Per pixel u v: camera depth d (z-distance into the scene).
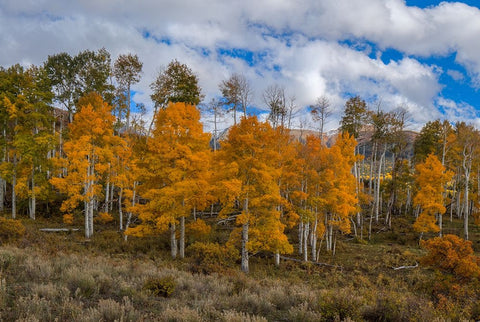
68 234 21.52
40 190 25.02
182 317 5.73
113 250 17.58
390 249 25.03
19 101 24.28
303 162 20.39
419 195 27.84
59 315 5.26
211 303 7.20
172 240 17.20
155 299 7.54
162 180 17.86
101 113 22.08
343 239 29.50
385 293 9.12
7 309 5.33
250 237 17.36
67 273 7.93
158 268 11.90
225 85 30.42
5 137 27.36
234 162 15.59
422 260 15.54
